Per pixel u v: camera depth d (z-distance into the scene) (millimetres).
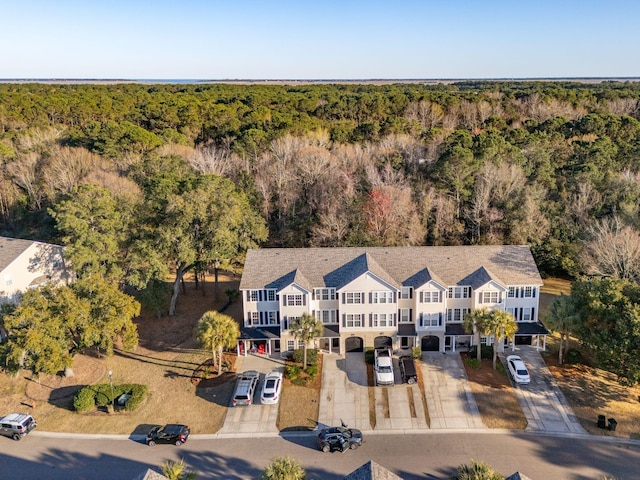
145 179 77438
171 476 28938
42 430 37688
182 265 56219
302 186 80312
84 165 81562
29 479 32312
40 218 80438
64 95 126938
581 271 61750
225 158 87938
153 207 59469
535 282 47250
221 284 66438
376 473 25547
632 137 92188
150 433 35875
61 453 35031
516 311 48094
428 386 42156
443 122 111562
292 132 96812
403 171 79125
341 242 65938
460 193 72438
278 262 49875
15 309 41531
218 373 44250
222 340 42781
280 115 105875
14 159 87562
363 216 67875
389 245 64312
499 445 35125
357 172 79562
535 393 40875
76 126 108625
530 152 80375
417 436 36375
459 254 50000
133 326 44438
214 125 103750
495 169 70625
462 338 48156
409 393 41375
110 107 113125
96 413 39688
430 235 69188
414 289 46812
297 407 40031
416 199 71000
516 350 47094
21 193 84375
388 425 37719
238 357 47344
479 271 48094
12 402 41250
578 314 42531
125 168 82812
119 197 63531
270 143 91188
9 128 106062
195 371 45094
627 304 40219
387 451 34781
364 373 44312
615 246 55438
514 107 120562
